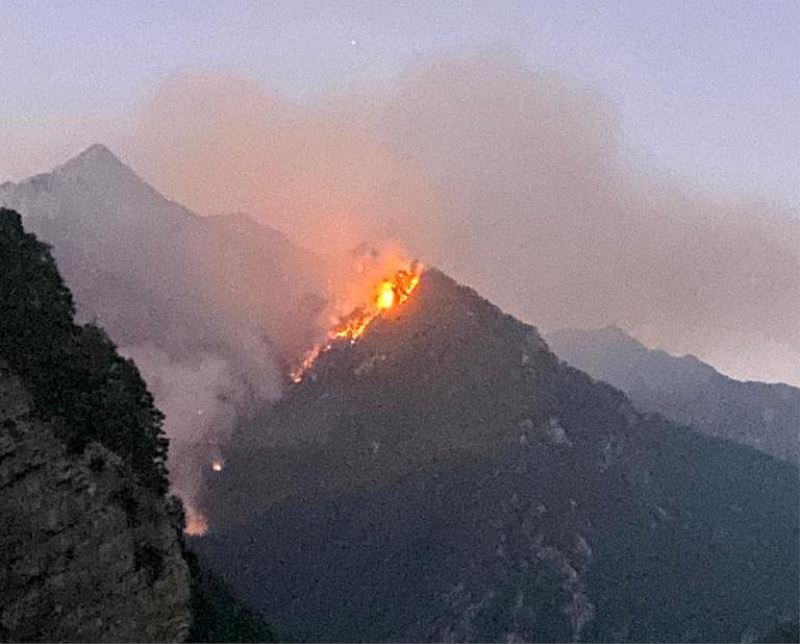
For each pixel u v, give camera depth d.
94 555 51.69
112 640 51.19
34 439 51.84
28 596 48.75
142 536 55.78
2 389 52.47
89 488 52.84
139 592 53.34
